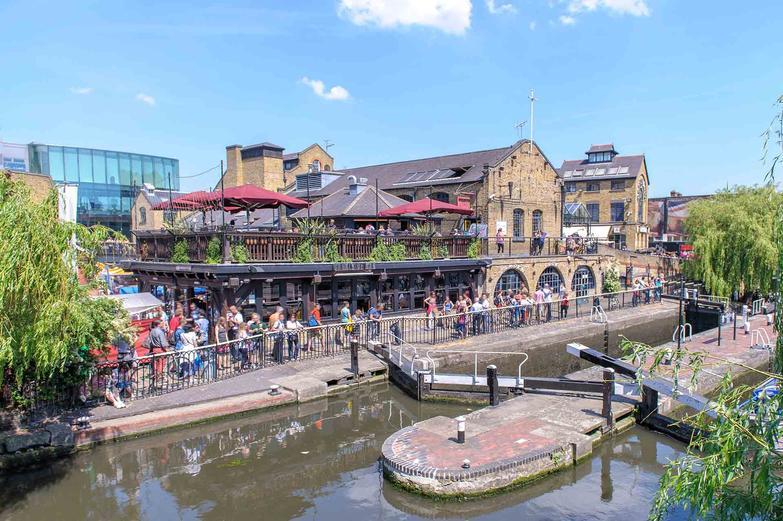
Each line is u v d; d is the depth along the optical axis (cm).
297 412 1234
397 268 1898
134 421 1028
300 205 1738
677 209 5966
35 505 819
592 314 2247
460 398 1309
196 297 1881
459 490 823
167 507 817
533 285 2595
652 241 5356
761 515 433
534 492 871
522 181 2936
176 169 4912
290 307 1700
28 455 920
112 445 1001
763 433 448
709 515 467
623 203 4984
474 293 2270
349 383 1377
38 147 3997
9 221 716
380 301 1905
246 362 1380
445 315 1784
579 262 2861
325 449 1041
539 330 1953
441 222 2881
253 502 834
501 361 1706
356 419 1208
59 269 764
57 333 781
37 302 747
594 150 5347
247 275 1529
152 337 1277
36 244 736
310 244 1684
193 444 1052
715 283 2716
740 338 1931
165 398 1154
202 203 1817
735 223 2691
